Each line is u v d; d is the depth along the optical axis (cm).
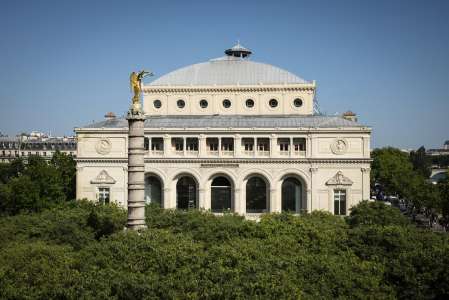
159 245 6588
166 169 13812
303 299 5494
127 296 5484
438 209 14988
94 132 13900
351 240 7556
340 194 13438
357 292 5944
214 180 13975
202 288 5522
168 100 15400
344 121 13962
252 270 5906
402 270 6444
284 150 13738
